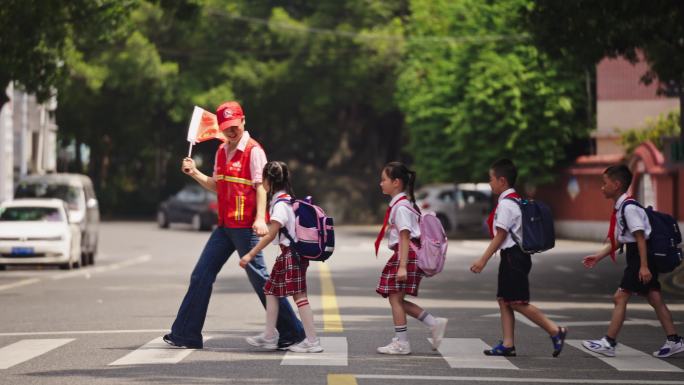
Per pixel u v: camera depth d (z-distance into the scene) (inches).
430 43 4456.2
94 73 5418.3
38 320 1320.1
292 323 1020.5
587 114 4072.3
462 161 4116.6
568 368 917.8
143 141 6122.1
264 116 5880.9
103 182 6378.0
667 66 2196.1
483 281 2069.4
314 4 5762.8
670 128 3587.6
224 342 1081.4
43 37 2363.4
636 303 1630.2
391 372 880.3
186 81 5644.7
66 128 6028.5
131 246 3464.6
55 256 2348.7
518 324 1293.1
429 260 986.7
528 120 3993.6
